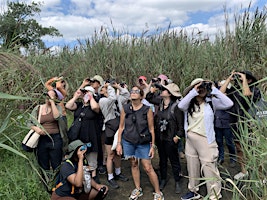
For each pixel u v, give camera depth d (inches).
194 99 148.0
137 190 164.4
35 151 156.9
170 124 162.7
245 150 106.0
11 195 127.8
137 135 154.6
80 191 135.9
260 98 123.7
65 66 333.4
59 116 154.3
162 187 175.6
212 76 261.9
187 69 271.1
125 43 330.0
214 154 141.2
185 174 196.2
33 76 155.3
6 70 143.9
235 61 268.7
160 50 302.2
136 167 163.9
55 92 156.3
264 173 95.2
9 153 160.9
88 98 168.9
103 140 201.3
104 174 200.4
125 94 192.2
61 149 156.6
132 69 291.0
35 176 145.6
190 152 151.4
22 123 141.3
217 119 195.5
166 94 164.1
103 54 320.2
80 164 132.5
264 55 249.4
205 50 294.4
